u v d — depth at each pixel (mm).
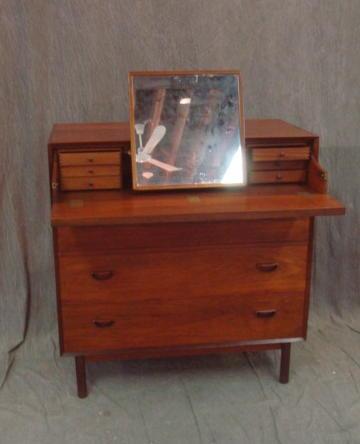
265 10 2578
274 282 2232
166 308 2209
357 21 2645
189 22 2551
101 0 2477
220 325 2258
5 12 2410
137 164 2178
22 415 2248
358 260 2922
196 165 2207
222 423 2201
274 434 2143
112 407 2291
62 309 2160
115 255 2119
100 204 2053
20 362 2588
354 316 2924
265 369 2527
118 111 2611
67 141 2168
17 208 2605
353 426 2186
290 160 2277
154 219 1929
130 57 2557
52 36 2479
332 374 2496
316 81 2695
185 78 2209
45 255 2691
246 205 2033
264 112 2705
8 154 2549
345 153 2799
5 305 2688
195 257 2160
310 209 1989
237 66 2629
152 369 2525
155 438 2123
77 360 2279
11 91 2492
